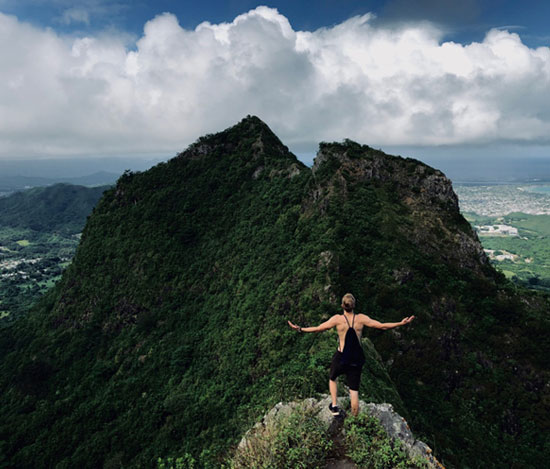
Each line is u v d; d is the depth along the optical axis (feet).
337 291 114.01
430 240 136.87
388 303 112.47
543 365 106.32
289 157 266.16
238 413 95.09
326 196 153.58
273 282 141.90
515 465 86.58
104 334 207.51
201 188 246.06
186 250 216.95
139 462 104.22
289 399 41.73
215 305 171.32
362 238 130.62
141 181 264.31
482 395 101.60
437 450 80.33
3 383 197.36
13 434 154.51
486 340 112.57
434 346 107.45
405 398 95.04
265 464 20.25
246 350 123.03
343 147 174.40
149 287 207.82
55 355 205.67
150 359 165.17
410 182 156.25
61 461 122.31
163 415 119.34
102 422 138.21
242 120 281.13
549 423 95.50
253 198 217.36
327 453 21.24
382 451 20.31
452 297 120.47
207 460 50.96
